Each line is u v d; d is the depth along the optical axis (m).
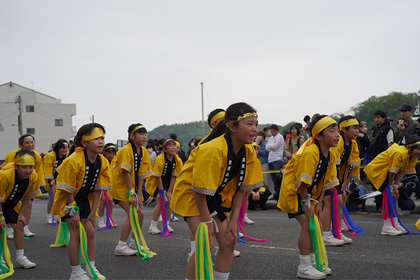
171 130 119.81
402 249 5.82
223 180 3.47
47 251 6.70
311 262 5.05
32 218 10.54
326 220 6.21
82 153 4.81
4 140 53.91
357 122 6.32
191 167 3.64
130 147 6.15
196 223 3.64
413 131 9.56
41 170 8.67
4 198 5.52
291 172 4.92
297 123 11.04
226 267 3.71
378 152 9.36
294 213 4.83
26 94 54.84
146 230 8.30
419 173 9.06
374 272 4.84
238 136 3.40
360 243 6.27
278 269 5.14
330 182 5.10
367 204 9.92
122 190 6.15
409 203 8.60
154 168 7.64
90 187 4.90
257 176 3.73
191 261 3.63
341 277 4.72
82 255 4.79
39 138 55.12
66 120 56.19
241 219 6.84
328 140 4.73
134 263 5.71
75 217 4.75
